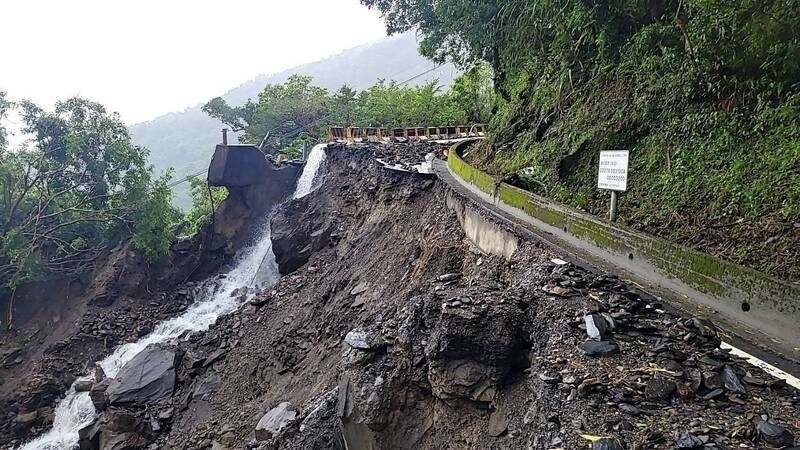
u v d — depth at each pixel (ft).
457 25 70.79
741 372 17.47
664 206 32.35
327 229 75.61
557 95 52.11
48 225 96.94
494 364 21.72
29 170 96.02
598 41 43.52
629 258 27.61
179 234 108.58
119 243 100.37
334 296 59.31
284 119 161.99
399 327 27.63
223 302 87.92
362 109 155.53
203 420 54.24
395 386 25.79
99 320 88.74
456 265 42.06
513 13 57.21
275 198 101.45
